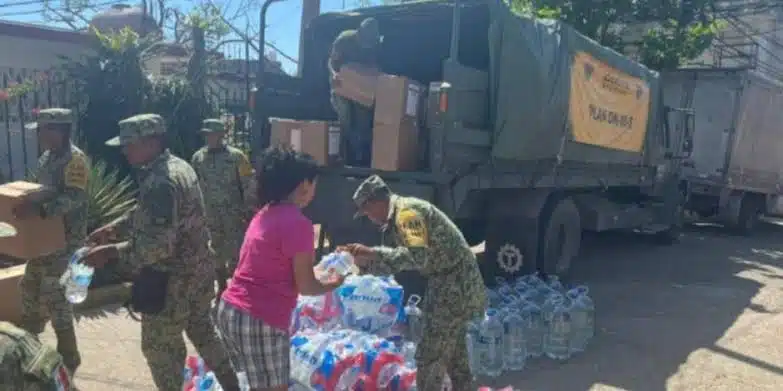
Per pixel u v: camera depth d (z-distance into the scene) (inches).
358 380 140.1
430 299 136.4
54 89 366.0
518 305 202.8
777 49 1049.5
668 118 420.2
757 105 554.3
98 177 265.3
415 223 128.7
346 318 170.1
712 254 437.7
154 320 126.0
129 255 121.3
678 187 470.3
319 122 228.2
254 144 259.9
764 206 614.9
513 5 586.6
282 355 115.0
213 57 443.5
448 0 250.1
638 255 421.1
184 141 375.9
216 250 228.7
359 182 224.8
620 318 258.4
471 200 265.7
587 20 578.2
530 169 265.3
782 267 400.8
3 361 56.2
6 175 359.3
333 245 231.1
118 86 360.8
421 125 223.3
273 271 113.5
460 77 218.4
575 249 318.7
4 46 390.0
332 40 296.4
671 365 203.8
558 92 266.7
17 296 211.5
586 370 195.3
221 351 136.3
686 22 611.8
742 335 240.7
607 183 348.8
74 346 158.1
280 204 117.1
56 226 138.7
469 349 180.1
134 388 164.1
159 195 118.6
